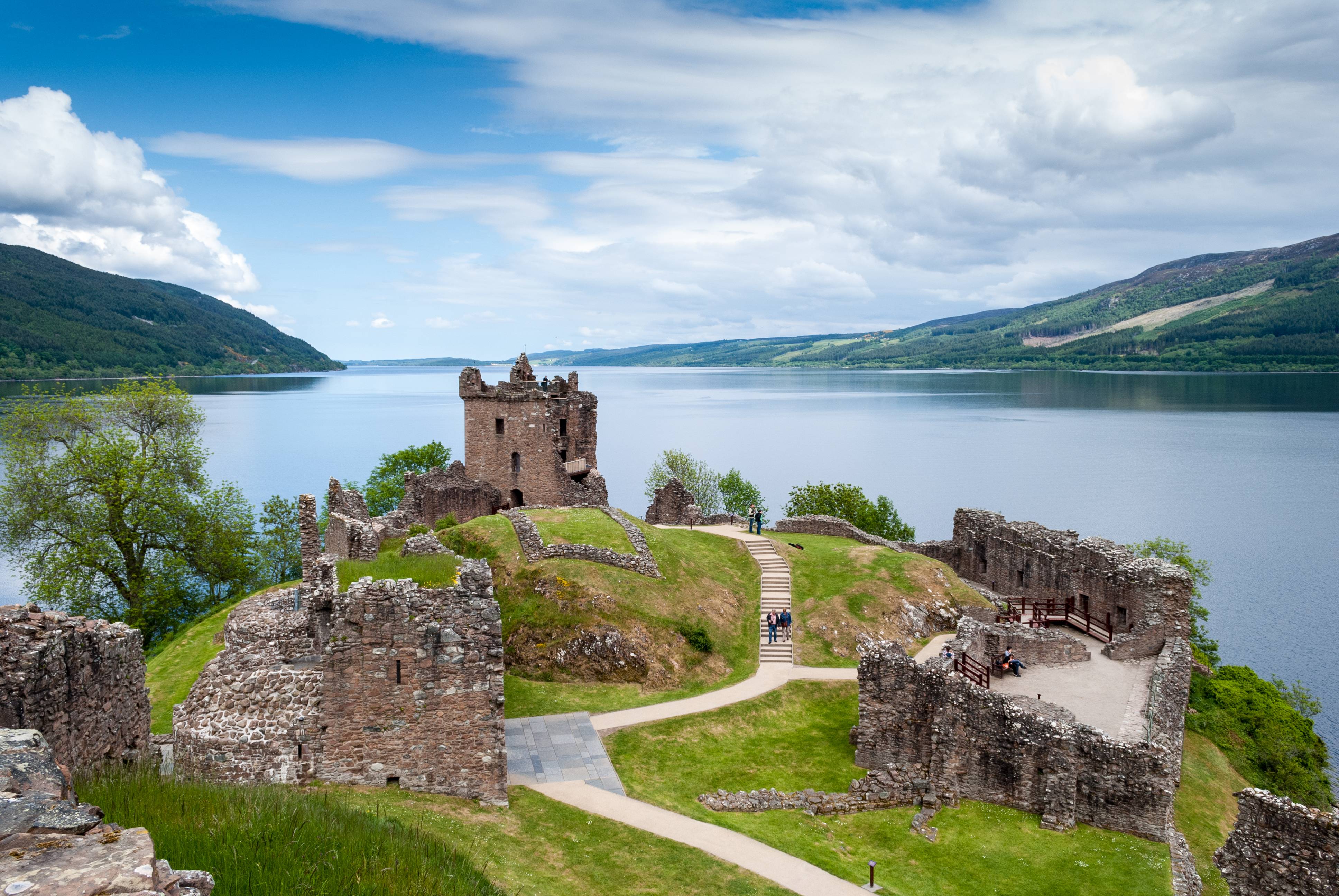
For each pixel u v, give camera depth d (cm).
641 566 5088
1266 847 2325
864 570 5528
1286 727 4634
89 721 1873
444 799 2623
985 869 2852
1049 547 5138
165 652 4425
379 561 2978
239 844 1468
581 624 4531
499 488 7288
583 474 7356
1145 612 4238
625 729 3825
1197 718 4556
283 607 3284
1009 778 3244
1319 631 9556
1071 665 4094
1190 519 14912
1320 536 13800
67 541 5772
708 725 3966
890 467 19938
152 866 809
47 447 5931
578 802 3047
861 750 3662
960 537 6125
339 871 1527
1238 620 9950
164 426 6344
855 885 2691
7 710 1622
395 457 10150
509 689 4197
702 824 3014
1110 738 3109
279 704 2497
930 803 3294
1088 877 2784
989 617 5153
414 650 2586
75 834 838
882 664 3612
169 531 6138
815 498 8700
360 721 2550
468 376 7244
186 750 2425
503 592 4816
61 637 1781
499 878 2183
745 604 5281
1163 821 2988
